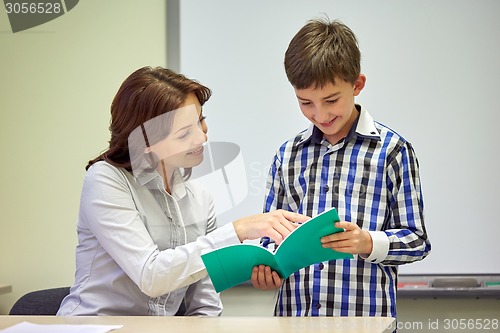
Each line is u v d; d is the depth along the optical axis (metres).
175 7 2.54
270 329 1.20
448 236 2.39
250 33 2.50
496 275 2.36
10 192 2.60
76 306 1.57
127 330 1.21
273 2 2.49
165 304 1.61
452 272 2.38
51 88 2.60
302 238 1.33
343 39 1.54
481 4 2.41
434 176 2.41
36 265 2.58
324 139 1.64
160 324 1.29
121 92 1.60
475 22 2.41
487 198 2.38
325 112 1.51
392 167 1.55
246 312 2.45
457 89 2.41
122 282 1.55
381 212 1.55
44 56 2.61
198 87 1.60
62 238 2.58
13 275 2.59
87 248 1.59
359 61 1.57
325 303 1.54
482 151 2.39
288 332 1.16
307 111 1.55
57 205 2.58
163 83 1.56
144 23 2.57
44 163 2.60
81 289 1.57
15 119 2.61
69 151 2.59
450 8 2.42
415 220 1.51
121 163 1.62
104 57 2.59
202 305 1.68
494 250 2.38
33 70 2.61
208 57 2.52
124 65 2.58
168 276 1.45
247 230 1.46
